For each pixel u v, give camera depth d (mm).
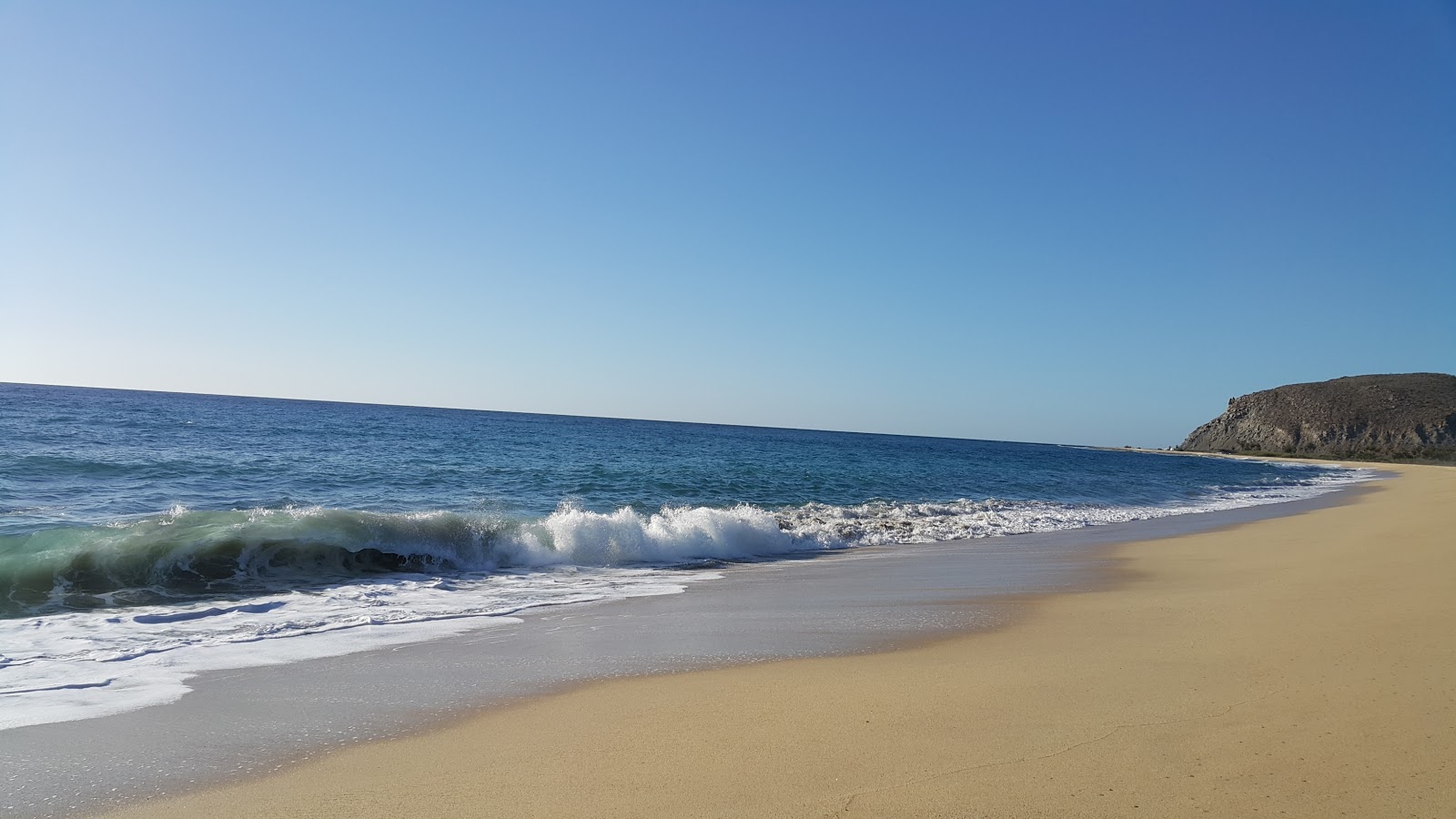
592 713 4965
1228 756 3990
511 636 7262
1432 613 7234
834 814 3424
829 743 4324
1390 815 3326
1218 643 6418
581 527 12750
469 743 4445
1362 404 140875
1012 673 5695
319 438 40719
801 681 5648
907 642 6977
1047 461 65812
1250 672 5516
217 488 18453
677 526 13781
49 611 7824
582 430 83062
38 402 64938
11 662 6078
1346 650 6000
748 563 12547
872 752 4172
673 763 4082
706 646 6844
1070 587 10078
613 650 6715
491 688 5562
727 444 62500
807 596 9516
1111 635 6949
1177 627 7188
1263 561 11836
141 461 22906
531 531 12438
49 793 3762
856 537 15938
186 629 7305
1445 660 5648
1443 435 123438
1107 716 4656
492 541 11781
